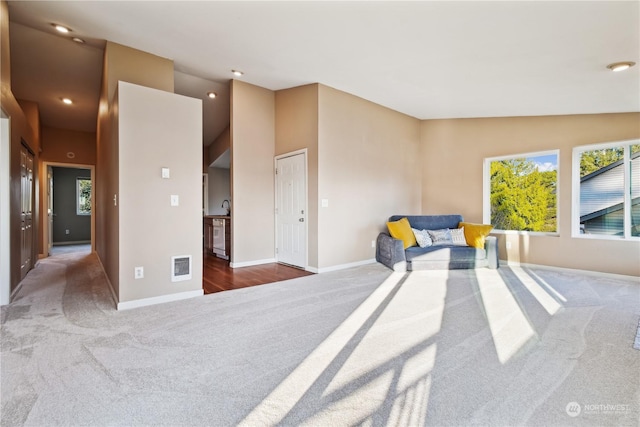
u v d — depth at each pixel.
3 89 2.91
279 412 1.49
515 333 2.37
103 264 4.78
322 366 1.91
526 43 2.77
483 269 4.62
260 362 1.95
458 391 1.65
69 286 3.82
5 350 2.09
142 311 2.88
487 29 2.63
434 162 6.01
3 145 3.20
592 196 4.42
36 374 1.80
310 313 2.83
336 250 4.74
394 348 2.14
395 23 2.72
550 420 1.43
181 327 2.50
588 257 4.35
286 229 5.09
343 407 1.52
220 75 4.52
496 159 5.38
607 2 2.09
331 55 3.54
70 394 1.62
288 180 5.02
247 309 2.93
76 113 5.99
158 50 3.72
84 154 7.00
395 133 5.63
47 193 6.46
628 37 2.51
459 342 2.22
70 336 2.32
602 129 4.31
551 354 2.04
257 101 5.04
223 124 6.89
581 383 1.71
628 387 1.68
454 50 3.09
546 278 4.06
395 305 3.03
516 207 5.18
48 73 4.47
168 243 3.20
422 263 4.57
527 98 4.15
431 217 5.18
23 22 3.23
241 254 4.94
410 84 4.21
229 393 1.63
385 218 5.49
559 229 4.63
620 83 3.37
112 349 2.11
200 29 3.17
